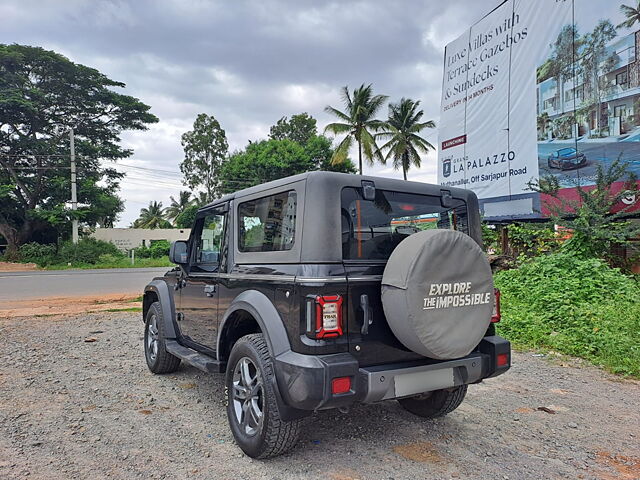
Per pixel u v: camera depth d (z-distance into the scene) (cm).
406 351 315
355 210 317
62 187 3266
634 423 398
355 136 3406
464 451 340
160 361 523
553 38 1210
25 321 919
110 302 1219
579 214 948
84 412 420
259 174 4053
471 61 1497
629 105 1017
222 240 411
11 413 416
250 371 338
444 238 300
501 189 1377
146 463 319
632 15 1014
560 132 1188
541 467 317
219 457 328
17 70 3278
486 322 316
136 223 6262
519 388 494
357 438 360
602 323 664
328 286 285
